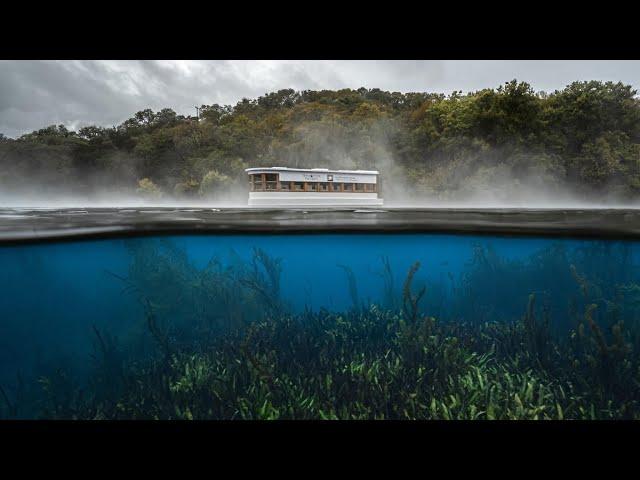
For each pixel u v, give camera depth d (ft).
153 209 47.57
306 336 27.55
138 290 32.35
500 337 28.66
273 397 20.16
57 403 21.50
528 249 48.98
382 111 219.00
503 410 19.12
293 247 52.01
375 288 83.87
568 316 31.60
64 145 228.43
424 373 21.75
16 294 59.77
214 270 35.58
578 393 20.83
